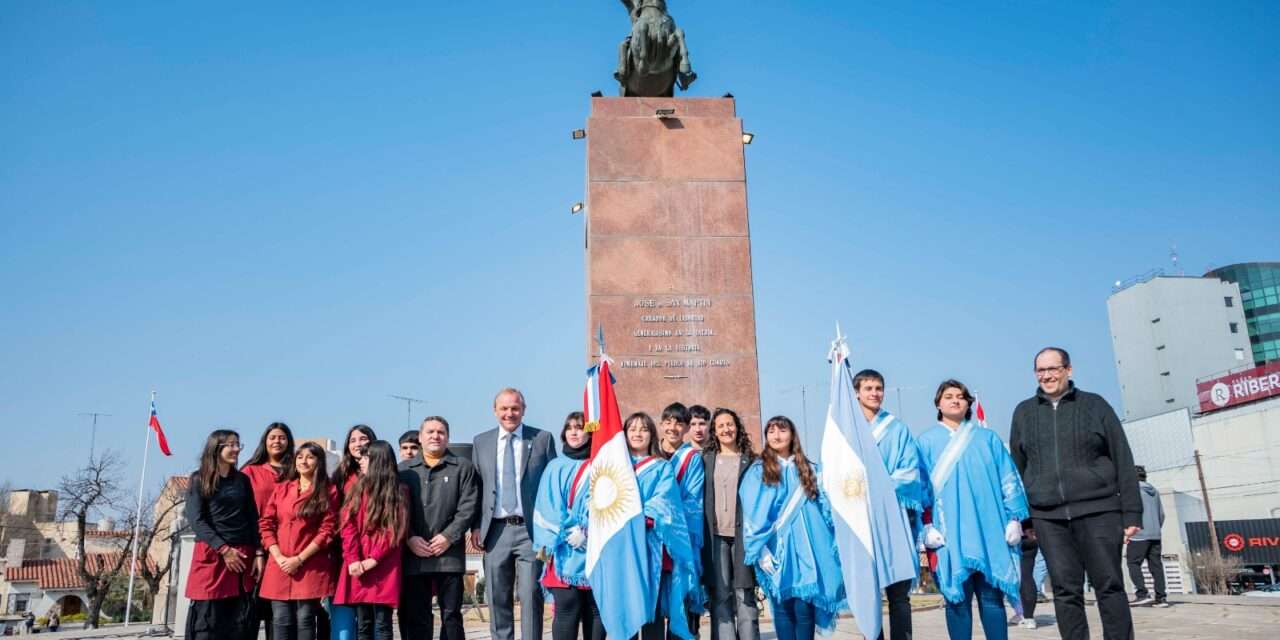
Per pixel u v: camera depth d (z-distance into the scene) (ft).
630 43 43.91
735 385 37.60
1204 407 151.33
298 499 22.99
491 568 23.90
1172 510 142.82
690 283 38.81
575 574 21.59
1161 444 149.28
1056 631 29.09
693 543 21.76
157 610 113.39
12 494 193.57
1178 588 136.46
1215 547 122.21
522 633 23.84
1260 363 207.00
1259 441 133.80
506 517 24.11
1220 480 138.51
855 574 20.22
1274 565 123.95
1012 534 20.16
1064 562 20.15
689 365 37.73
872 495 20.65
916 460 21.04
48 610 158.61
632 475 21.47
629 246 39.09
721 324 38.34
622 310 38.24
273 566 22.80
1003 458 20.80
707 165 40.55
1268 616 29.04
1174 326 206.18
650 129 40.83
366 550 22.18
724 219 39.88
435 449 23.84
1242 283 214.48
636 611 20.34
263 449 25.35
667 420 22.85
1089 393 20.71
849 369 22.17
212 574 23.29
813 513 21.08
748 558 20.86
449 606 23.24
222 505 23.38
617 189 39.83
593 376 22.80
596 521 21.21
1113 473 20.02
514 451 24.67
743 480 21.52
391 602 22.08
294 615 22.85
